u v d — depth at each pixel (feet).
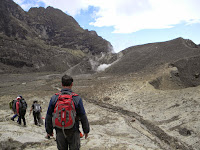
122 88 91.20
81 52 494.18
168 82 96.58
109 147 22.29
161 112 58.34
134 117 58.75
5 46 309.42
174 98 65.98
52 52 386.32
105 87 100.63
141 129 48.49
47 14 630.74
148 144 37.93
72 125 9.34
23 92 116.78
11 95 106.11
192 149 37.14
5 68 269.23
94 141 24.82
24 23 494.59
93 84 119.55
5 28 374.02
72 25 622.54
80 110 9.93
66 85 10.37
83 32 586.04
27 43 367.25
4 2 470.39
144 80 98.22
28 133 24.38
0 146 18.98
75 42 536.42
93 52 512.22
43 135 25.52
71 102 9.58
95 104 77.56
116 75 149.89
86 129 10.28
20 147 19.86
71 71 224.74
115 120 55.77
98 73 177.78
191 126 44.91
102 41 545.44
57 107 9.45
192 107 55.72
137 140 39.81
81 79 155.43
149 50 180.34
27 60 313.53
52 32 580.71
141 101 70.95
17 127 27.25
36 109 35.35
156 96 72.84
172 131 45.65
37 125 35.83
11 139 20.56
